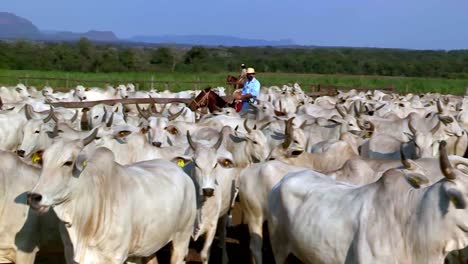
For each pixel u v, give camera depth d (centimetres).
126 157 979
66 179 626
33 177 736
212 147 920
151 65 7306
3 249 725
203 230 929
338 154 1012
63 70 6406
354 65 8588
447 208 581
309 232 682
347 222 646
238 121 1449
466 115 1734
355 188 679
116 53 7038
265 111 1688
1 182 713
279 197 750
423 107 2211
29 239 728
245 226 1205
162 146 1128
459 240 584
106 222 669
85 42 7156
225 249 1006
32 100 1866
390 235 615
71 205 643
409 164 663
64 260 852
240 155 1148
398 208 615
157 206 722
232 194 1000
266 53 13350
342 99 2411
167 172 774
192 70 7288
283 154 1028
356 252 631
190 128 1321
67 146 629
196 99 1945
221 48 14150
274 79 5191
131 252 711
